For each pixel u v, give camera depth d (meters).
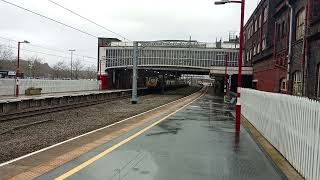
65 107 32.50
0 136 16.34
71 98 41.56
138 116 21.78
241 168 8.96
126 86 95.88
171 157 9.95
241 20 17.48
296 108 9.21
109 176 7.95
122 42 78.88
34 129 18.53
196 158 9.90
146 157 9.90
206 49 73.19
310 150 7.79
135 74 40.34
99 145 11.62
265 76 39.84
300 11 25.62
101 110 31.30
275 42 33.38
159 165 9.01
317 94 21.61
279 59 31.75
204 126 17.14
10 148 12.98
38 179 7.62
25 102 31.88
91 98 47.66
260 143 12.72
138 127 16.28
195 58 73.75
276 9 32.53
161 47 74.19
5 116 24.12
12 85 46.75
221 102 39.84
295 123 9.23
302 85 23.19
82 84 70.06
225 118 21.31
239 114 16.17
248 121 20.62
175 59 74.19
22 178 7.68
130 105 37.12
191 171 8.51
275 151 11.34
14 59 113.50
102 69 80.19
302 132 8.52
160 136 13.65
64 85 62.38
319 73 21.50
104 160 9.47
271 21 38.84
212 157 10.11
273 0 38.59
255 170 8.80
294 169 9.06
